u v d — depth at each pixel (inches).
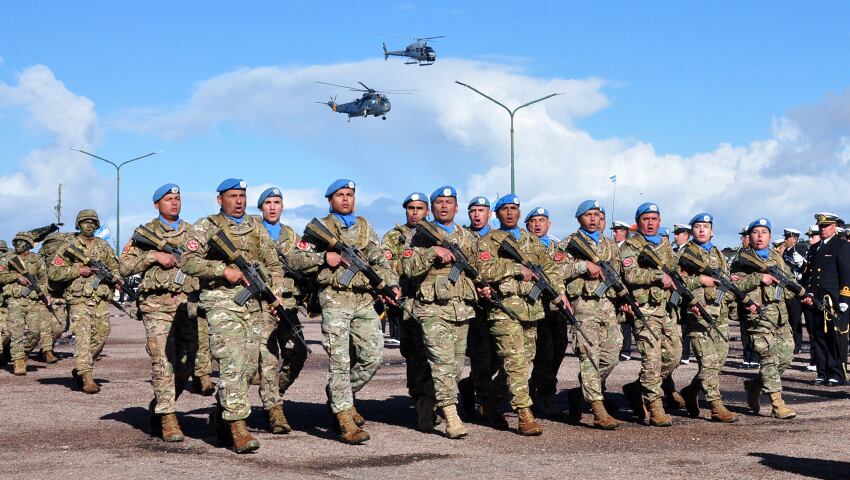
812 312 540.4
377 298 350.0
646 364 383.2
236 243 325.7
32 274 602.2
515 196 367.6
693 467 293.3
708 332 396.8
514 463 299.7
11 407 437.4
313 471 285.6
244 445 314.8
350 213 348.5
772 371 405.7
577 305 379.6
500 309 355.9
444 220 364.8
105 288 505.4
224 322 316.5
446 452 320.2
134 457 310.7
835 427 377.4
